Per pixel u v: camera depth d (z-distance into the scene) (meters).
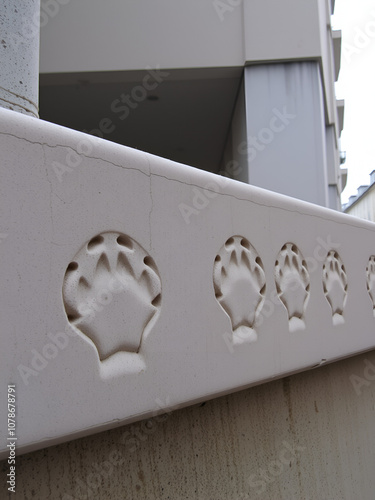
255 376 1.74
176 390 1.42
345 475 2.37
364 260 2.72
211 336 1.56
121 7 5.01
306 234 2.17
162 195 1.42
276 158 4.92
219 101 6.08
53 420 1.09
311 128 4.93
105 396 1.22
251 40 4.91
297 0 4.93
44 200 1.10
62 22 5.00
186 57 5.00
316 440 2.21
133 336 1.31
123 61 4.98
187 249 1.50
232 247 1.70
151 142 7.97
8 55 1.60
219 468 1.69
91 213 1.21
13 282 1.03
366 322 2.65
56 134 1.14
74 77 5.13
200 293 1.54
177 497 1.53
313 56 4.88
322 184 4.89
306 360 2.06
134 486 1.41
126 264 1.31
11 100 1.60
